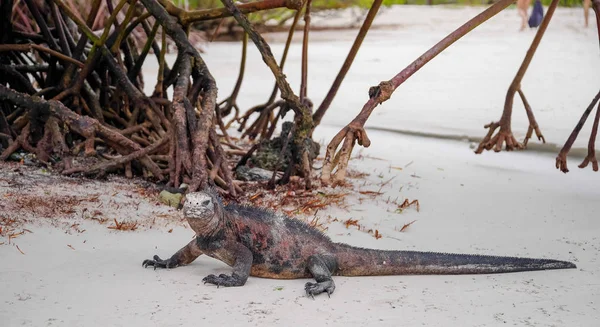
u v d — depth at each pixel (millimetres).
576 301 5938
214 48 28812
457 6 49000
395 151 12375
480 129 14625
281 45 30547
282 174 10055
